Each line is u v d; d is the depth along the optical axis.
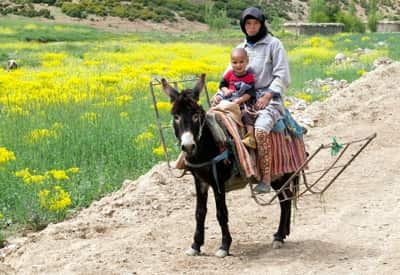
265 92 9.05
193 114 8.20
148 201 11.70
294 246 9.52
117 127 16.14
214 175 8.65
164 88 8.47
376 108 18.42
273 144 8.88
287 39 56.47
